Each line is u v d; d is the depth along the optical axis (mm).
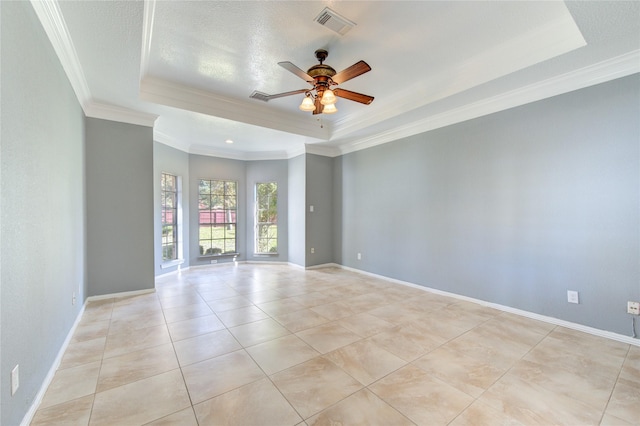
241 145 5781
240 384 1985
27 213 1677
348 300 3867
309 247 5922
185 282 4812
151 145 4102
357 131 4789
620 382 1990
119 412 1705
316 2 2158
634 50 2398
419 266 4449
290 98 4004
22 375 1580
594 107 2742
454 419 1646
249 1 2139
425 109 3771
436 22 2404
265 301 3816
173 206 5512
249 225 6594
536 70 2730
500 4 2191
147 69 3189
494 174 3512
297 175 6090
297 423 1619
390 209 4930
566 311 2941
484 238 3623
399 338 2701
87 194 3645
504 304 3439
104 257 3814
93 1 1854
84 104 3432
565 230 2941
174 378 2053
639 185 2518
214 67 3129
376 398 1838
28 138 1693
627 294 2578
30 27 1721
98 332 2818
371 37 2604
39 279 1857
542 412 1703
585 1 1827
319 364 2244
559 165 2973
